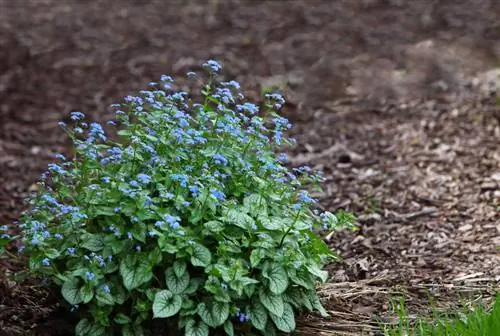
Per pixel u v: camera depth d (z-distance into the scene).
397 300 6.53
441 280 6.86
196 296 5.57
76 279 5.51
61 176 6.11
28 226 5.63
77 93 13.18
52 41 15.77
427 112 11.56
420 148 10.30
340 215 6.09
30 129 11.77
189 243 5.40
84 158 6.16
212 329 5.70
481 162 9.62
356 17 16.66
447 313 6.05
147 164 5.81
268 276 5.52
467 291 6.59
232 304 5.55
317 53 14.66
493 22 15.52
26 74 14.05
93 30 16.53
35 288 6.73
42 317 6.29
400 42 14.89
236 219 5.54
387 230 8.10
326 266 7.34
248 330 5.72
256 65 14.20
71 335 6.02
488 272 6.91
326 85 13.09
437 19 16.05
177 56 14.80
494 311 5.32
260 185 5.73
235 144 5.94
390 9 17.00
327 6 17.59
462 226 8.00
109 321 5.61
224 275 5.30
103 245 5.59
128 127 6.04
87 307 5.81
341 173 9.80
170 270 5.50
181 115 5.77
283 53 14.75
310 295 5.97
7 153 10.93
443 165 9.68
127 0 18.88
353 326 6.11
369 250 7.66
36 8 18.19
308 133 11.23
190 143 5.84
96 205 5.68
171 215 5.47
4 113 12.34
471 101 11.79
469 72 13.16
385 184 9.31
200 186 5.64
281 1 18.19
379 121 11.45
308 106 12.27
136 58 14.79
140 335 5.54
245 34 16.02
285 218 5.80
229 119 5.87
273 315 5.61
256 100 12.54
